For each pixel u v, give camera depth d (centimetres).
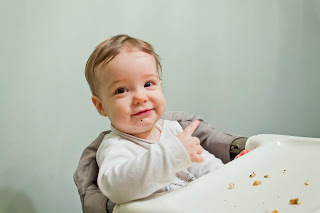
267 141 63
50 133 85
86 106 92
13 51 79
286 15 142
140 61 61
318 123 156
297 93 149
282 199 39
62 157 88
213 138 80
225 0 122
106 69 60
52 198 86
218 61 122
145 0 102
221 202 39
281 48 141
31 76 82
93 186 64
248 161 53
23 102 81
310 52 151
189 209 38
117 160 55
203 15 117
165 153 44
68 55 88
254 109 135
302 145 60
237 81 128
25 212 81
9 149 79
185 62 113
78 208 91
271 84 139
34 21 82
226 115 126
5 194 78
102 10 93
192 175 67
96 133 94
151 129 71
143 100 59
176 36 110
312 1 147
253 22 132
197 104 117
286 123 147
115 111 60
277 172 48
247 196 41
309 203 38
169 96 110
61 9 86
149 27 104
